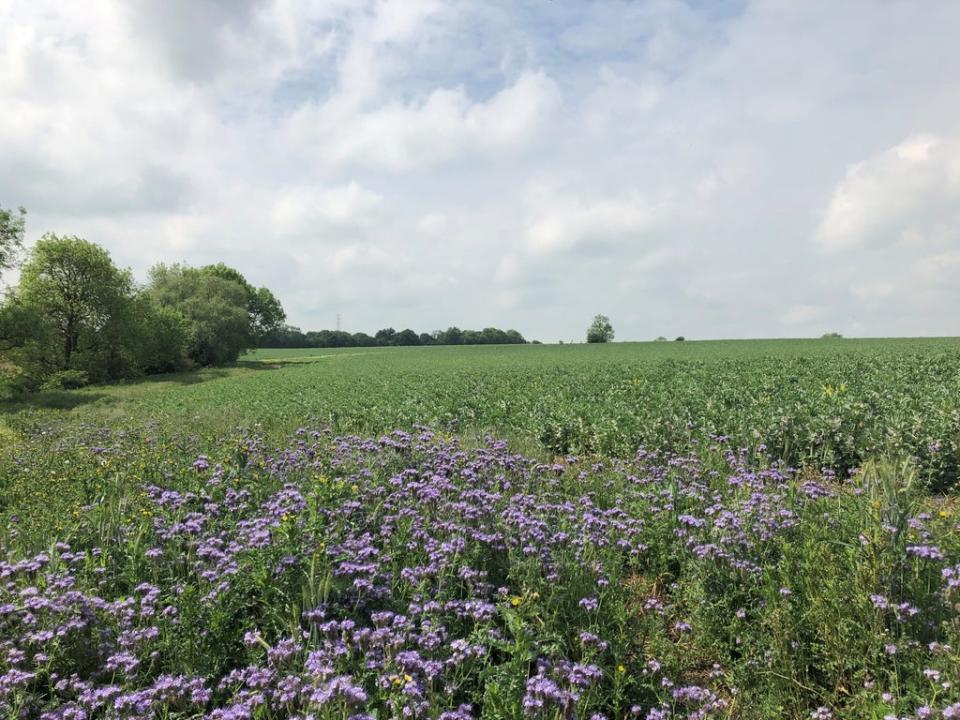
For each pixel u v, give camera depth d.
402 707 3.65
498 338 149.62
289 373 49.91
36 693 4.10
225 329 71.94
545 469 9.04
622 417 13.94
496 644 4.39
